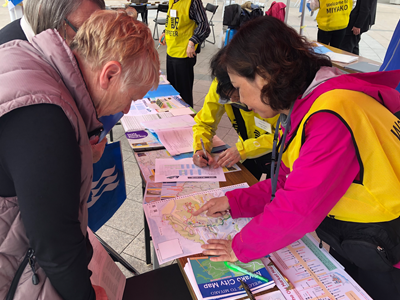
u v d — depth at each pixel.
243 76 0.77
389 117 0.78
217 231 1.04
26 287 0.66
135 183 2.50
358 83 0.78
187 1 3.03
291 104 0.82
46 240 0.56
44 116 0.54
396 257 0.82
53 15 0.92
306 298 0.82
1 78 0.55
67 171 0.55
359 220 0.83
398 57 2.16
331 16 3.91
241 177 1.35
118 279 1.01
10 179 0.58
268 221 0.79
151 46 0.69
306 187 0.72
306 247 1.00
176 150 1.51
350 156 0.72
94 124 0.70
